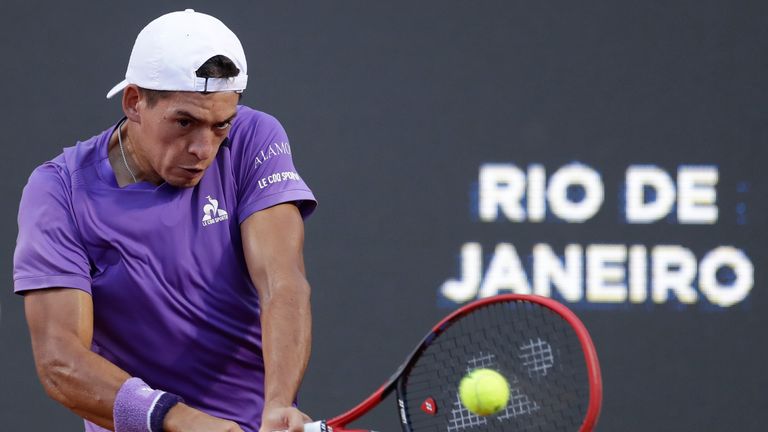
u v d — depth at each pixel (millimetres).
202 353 9820
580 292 18391
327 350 18500
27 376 18406
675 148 18422
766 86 18391
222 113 8992
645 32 18469
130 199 9547
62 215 9477
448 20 18500
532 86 18469
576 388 12758
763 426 18328
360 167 18484
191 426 8609
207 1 18516
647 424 18391
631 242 18391
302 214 10172
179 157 9070
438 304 18469
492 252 18422
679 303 18375
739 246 18375
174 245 9586
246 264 9875
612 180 18406
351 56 18500
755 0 18422
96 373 8984
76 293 9359
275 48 18500
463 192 18453
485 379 11297
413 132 18484
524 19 18484
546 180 18422
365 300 18500
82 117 18531
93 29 18531
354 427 18500
